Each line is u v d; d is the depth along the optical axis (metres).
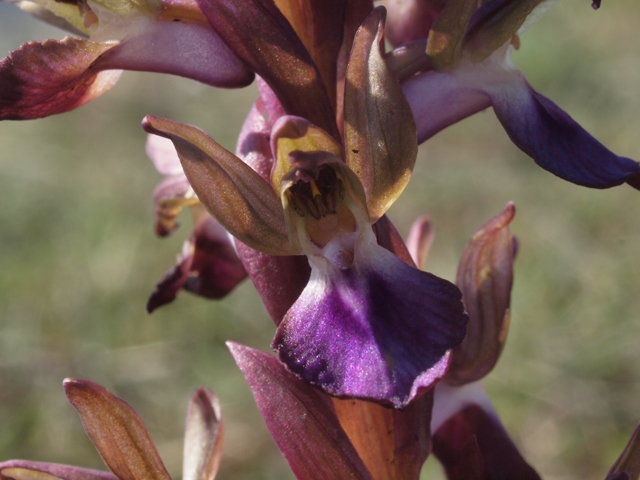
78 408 0.09
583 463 0.19
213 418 0.10
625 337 0.21
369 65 0.08
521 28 0.09
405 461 0.09
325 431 0.09
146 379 0.22
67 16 0.09
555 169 0.09
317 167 0.08
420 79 0.09
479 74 0.09
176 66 0.09
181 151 0.08
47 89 0.09
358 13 0.09
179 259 0.11
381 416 0.09
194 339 0.23
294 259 0.09
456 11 0.09
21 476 0.09
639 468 0.09
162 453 0.20
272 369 0.09
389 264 0.08
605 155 0.09
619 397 0.20
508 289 0.10
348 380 0.08
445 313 0.08
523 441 0.20
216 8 0.08
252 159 0.09
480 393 0.10
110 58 0.09
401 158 0.08
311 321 0.08
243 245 0.09
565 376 0.21
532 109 0.09
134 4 0.09
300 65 0.08
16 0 0.10
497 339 0.10
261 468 0.20
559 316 0.22
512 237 0.10
